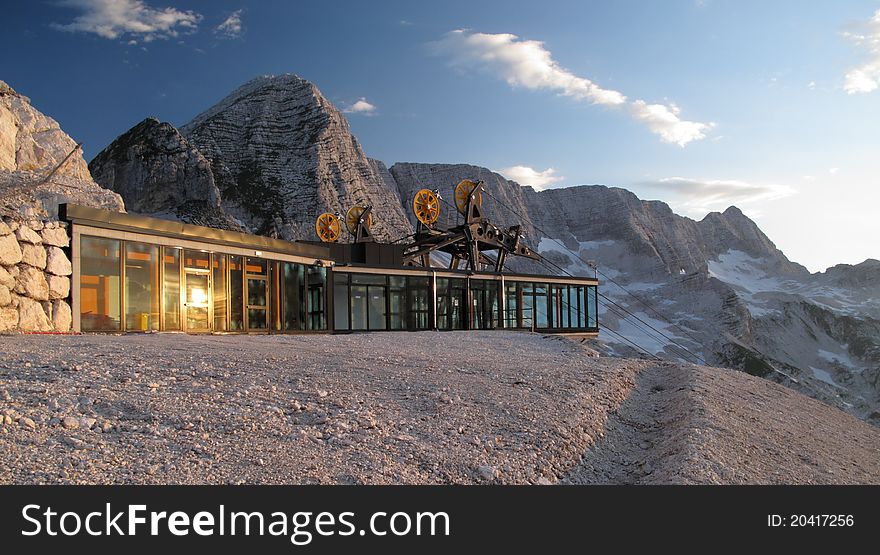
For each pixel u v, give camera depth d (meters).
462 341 27.81
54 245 24.09
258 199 192.75
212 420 10.73
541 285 54.12
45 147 43.22
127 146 147.25
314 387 13.48
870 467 13.56
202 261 31.11
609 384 17.06
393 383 14.52
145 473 8.69
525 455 10.84
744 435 13.23
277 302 35.94
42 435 9.48
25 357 13.77
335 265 40.84
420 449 10.44
